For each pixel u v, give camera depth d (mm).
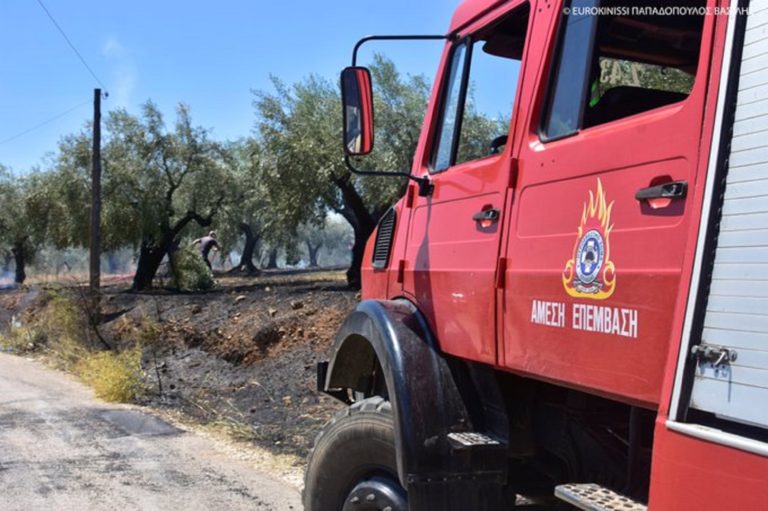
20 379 11961
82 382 11773
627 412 2855
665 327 2068
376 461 3459
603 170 2381
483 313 2979
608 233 2318
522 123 2908
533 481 3414
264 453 7359
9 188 35500
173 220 26219
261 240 50688
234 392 10453
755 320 1760
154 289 23516
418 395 3160
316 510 3770
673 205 2090
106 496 5875
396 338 3338
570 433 3014
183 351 13258
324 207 17359
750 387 1754
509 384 3160
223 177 25172
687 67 3416
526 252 2730
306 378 10133
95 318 15961
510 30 3365
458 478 3072
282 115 16672
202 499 5844
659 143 2170
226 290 20297
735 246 1835
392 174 3672
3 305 24312
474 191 3166
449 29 3744
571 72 2756
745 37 1919
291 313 12797
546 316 2578
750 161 1830
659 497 1944
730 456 1764
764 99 1824
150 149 24078
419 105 15539
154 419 8930
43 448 7387
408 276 3705
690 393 1903
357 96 3547
